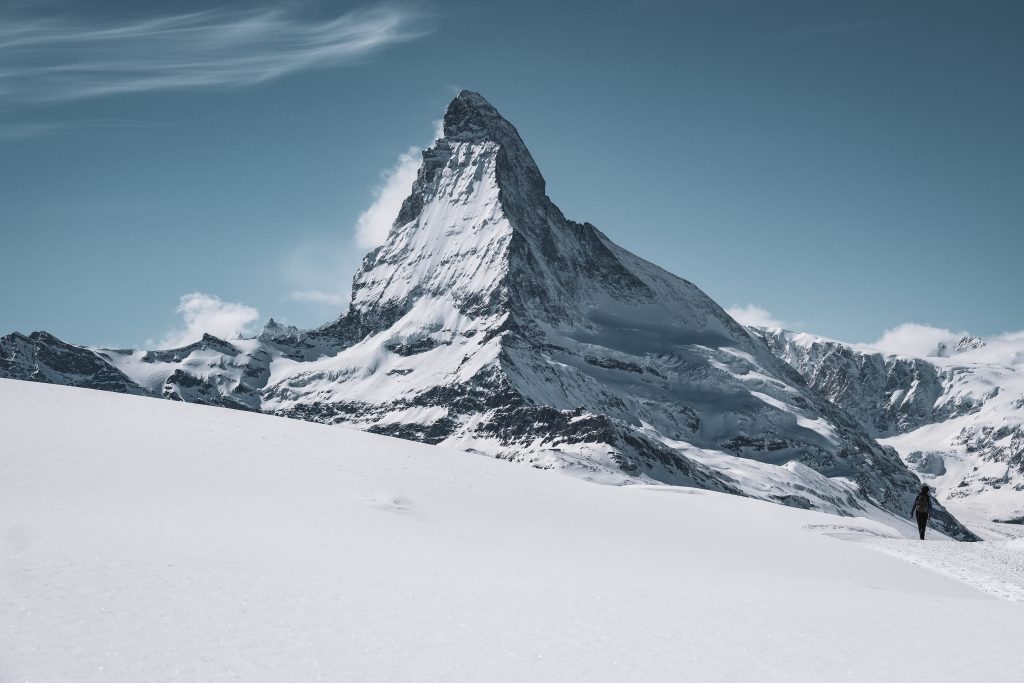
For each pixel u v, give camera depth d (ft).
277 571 78.95
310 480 144.46
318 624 62.95
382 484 151.12
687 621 71.31
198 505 113.60
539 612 71.46
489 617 68.54
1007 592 119.65
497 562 97.81
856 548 160.25
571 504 170.09
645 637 64.85
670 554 126.31
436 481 166.40
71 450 144.36
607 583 89.61
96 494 115.24
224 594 68.85
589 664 57.11
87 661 51.42
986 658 62.85
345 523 111.04
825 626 72.18
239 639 57.93
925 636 69.82
